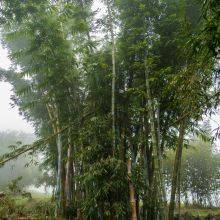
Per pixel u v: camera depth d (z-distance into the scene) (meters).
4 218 6.61
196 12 7.55
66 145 8.42
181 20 7.19
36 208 7.79
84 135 7.18
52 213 7.62
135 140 7.48
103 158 6.98
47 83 7.89
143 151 7.54
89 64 7.84
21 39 10.91
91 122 7.23
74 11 8.20
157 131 7.10
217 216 14.42
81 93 8.31
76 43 8.53
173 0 7.72
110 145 7.14
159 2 7.82
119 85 7.91
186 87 5.30
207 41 4.13
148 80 7.12
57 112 8.09
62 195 7.70
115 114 7.54
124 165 6.62
